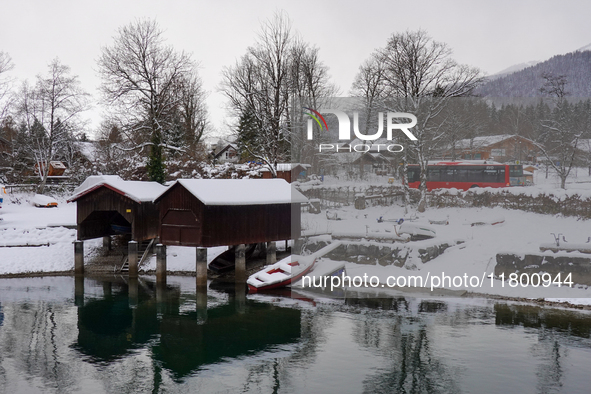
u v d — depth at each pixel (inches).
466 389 463.2
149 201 1103.0
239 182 1024.2
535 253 619.8
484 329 579.8
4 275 1093.8
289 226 1070.4
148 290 959.6
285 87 1405.0
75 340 683.4
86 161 2193.7
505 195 618.8
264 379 533.3
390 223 597.0
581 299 605.9
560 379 474.9
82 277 1085.1
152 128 1659.7
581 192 606.9
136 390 527.5
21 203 1694.1
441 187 601.0
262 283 914.7
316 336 592.7
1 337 697.0
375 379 502.6
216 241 955.3
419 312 614.5
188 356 616.1
